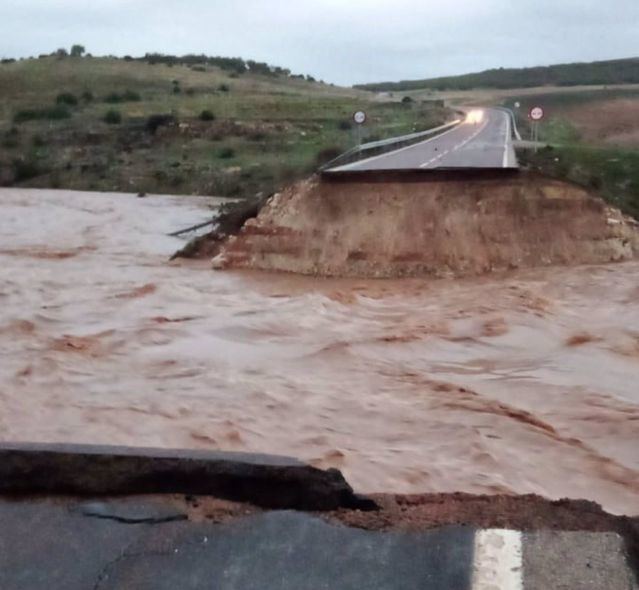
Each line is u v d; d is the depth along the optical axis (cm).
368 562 452
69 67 10900
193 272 2728
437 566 443
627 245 2727
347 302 2277
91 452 543
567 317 2089
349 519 499
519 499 527
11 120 7675
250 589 437
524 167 2881
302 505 517
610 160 3559
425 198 2750
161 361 1698
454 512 501
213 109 8031
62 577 456
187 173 5650
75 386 1530
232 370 1641
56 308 2186
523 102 9581
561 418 1377
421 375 1619
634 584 421
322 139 6419
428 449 1226
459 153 3716
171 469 534
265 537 481
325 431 1302
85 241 3538
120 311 2155
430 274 2600
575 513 493
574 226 2725
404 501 527
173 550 474
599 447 1250
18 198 5166
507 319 2039
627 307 2172
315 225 2750
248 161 5834
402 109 8619
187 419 1352
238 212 3059
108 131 7019
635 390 1532
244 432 1291
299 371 1645
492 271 2612
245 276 2641
